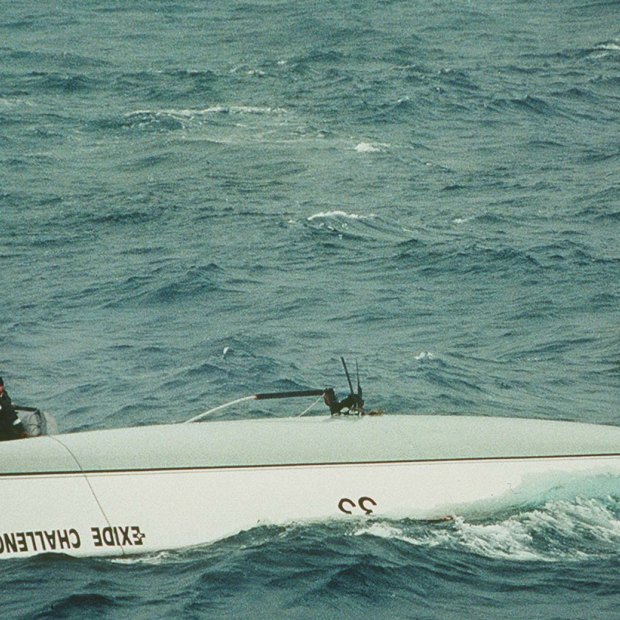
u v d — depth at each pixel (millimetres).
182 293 55125
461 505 25734
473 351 46500
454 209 74625
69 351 45938
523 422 28188
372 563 24016
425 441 26547
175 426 26844
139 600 22828
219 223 70688
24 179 83812
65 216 73062
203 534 24609
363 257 62938
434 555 24547
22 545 24078
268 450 25688
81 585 23172
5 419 26406
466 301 54438
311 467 25547
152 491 24734
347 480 25547
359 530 25141
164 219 71875
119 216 72562
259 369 43000
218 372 42469
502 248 63125
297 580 23422
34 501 24281
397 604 22844
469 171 86188
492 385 41938
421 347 47031
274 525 24953
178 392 40531
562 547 25062
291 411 38438
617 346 46719
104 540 24281
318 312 52438
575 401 40250
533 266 59938
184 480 24922
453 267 60344
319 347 46875
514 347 47062
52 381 42031
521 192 79375
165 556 24344
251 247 64875
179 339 47750
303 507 25203
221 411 38312
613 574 24094
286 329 49594
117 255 63594
